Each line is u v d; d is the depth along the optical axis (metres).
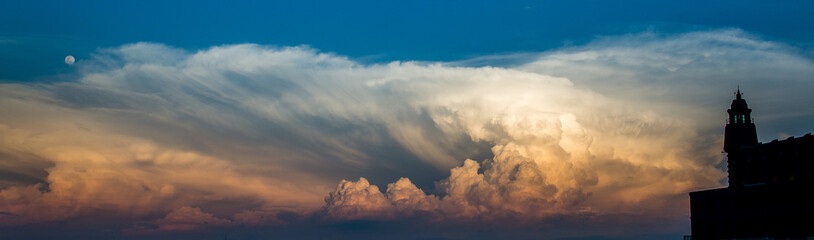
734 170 144.50
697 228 141.50
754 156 139.38
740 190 133.38
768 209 127.88
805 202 121.88
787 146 131.12
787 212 124.69
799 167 127.12
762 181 136.00
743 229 132.00
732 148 151.62
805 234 121.12
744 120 153.62
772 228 126.69
